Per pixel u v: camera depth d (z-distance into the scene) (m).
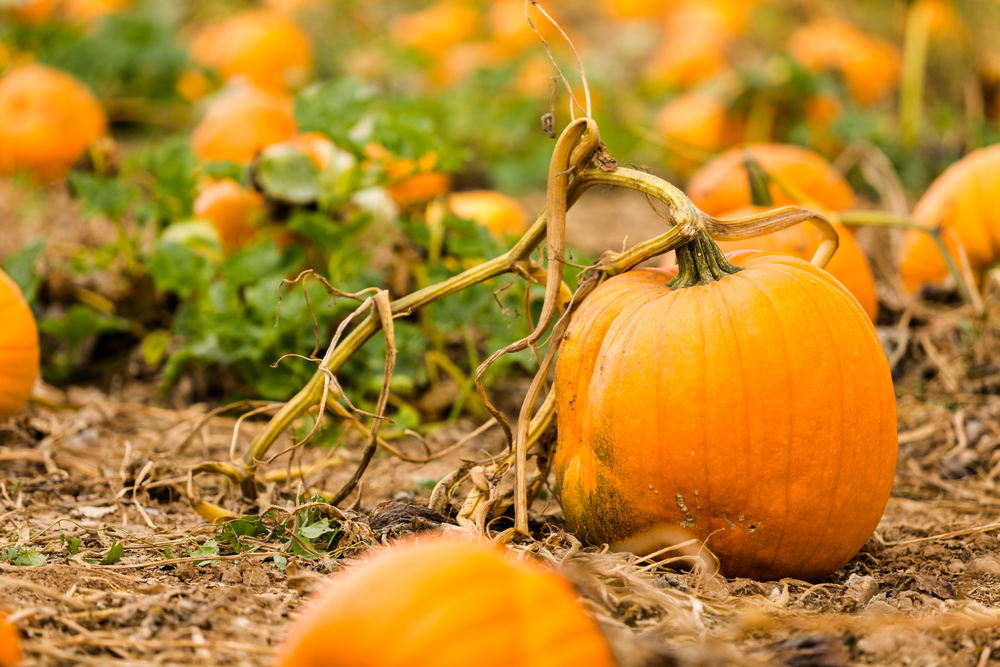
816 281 2.44
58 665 1.88
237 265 4.12
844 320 2.40
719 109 7.48
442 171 4.33
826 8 11.16
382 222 4.78
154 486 3.13
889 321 4.90
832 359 2.33
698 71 9.41
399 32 11.45
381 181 4.32
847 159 7.01
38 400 3.97
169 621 2.10
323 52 10.19
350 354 2.87
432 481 3.24
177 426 3.90
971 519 3.17
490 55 9.98
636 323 2.38
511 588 1.66
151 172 5.03
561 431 2.60
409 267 4.41
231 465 2.90
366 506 3.14
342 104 4.34
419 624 1.58
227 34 9.11
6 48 8.89
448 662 1.56
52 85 7.21
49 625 2.04
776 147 5.48
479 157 8.12
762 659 1.95
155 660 1.94
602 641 1.69
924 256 4.98
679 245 2.46
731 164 5.28
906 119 7.64
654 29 12.12
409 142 4.19
